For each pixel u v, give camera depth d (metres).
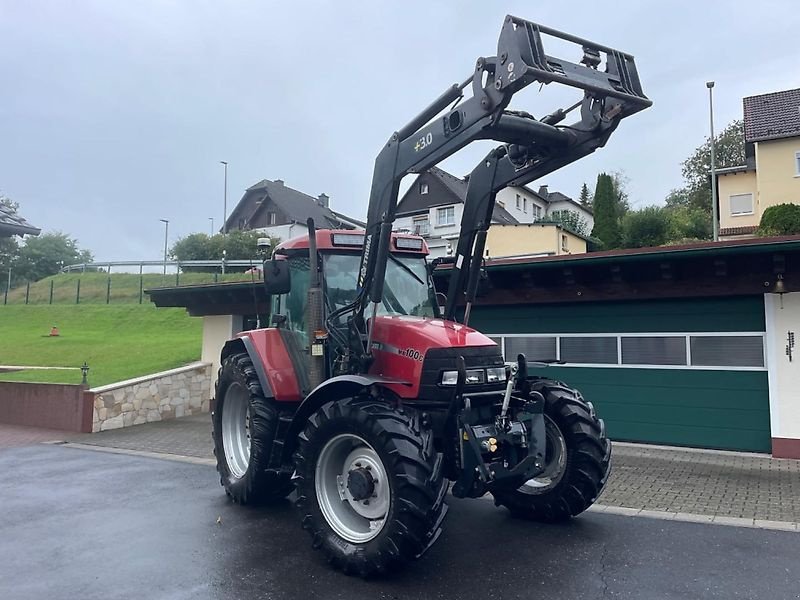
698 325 9.60
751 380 9.21
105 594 4.23
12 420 13.27
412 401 4.88
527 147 5.05
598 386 10.31
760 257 8.84
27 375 14.82
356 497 4.69
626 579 4.35
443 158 4.75
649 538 5.26
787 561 4.69
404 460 4.30
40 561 4.89
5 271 45.09
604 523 5.71
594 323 10.41
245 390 6.76
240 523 5.83
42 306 30.39
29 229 21.11
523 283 10.70
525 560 4.74
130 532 5.59
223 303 14.38
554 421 5.71
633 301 10.10
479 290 6.23
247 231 44.31
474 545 5.10
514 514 5.96
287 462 5.47
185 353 17.72
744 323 9.27
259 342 6.43
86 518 6.07
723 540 5.20
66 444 10.74
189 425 12.65
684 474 7.79
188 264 35.56
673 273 9.49
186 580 4.46
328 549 4.67
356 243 5.94
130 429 12.20
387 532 4.30
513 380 5.15
